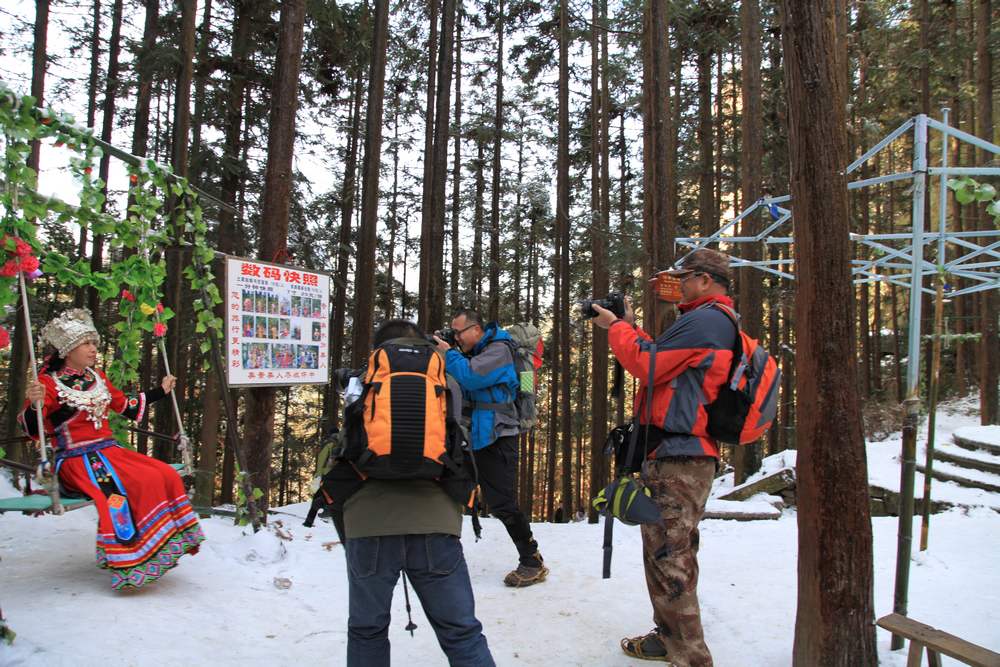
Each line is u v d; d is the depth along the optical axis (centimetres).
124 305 476
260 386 533
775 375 275
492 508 428
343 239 1586
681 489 274
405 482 241
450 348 424
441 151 1155
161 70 1004
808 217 264
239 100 1285
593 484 1263
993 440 799
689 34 1326
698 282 289
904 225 1666
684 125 1562
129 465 379
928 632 252
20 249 343
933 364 359
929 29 1466
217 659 298
